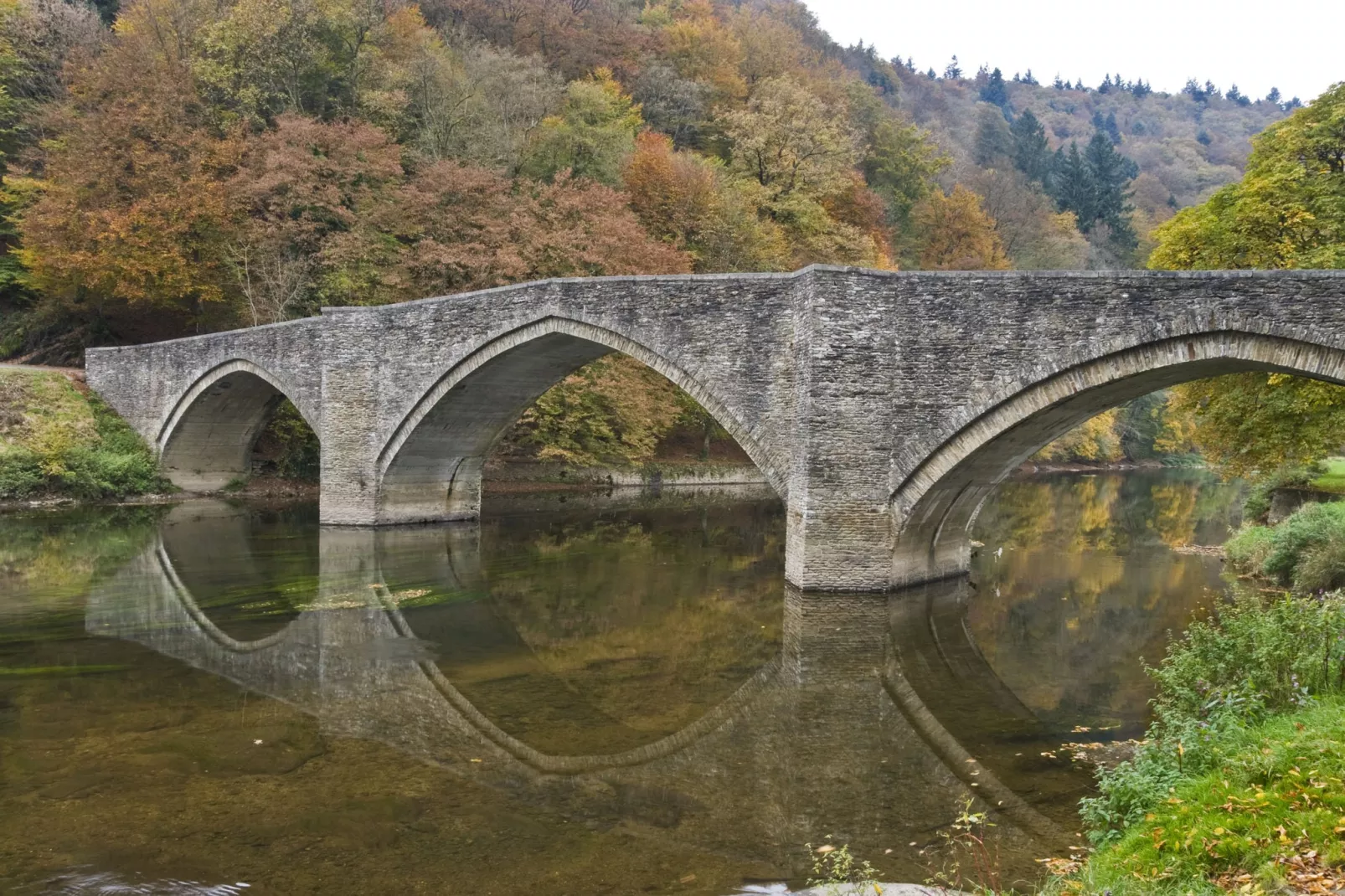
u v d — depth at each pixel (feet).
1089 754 32.37
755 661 45.62
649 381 132.16
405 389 83.35
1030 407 52.65
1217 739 24.88
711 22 203.21
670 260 126.62
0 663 42.04
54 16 137.80
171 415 107.24
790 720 36.27
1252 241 68.23
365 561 71.51
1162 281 48.16
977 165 269.85
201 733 33.12
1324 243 66.44
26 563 67.92
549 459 139.23
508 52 156.35
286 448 123.24
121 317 131.75
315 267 116.37
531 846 24.35
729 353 63.52
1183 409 79.56
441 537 85.51
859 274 56.95
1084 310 50.75
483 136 134.82
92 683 39.09
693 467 155.12
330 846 24.12
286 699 37.58
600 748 32.60
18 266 130.52
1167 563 79.25
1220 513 128.47
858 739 34.01
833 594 58.75
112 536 81.05
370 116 136.67
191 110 126.11
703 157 168.14
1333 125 67.10
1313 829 19.15
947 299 55.11
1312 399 63.16
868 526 58.23
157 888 21.67
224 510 100.53
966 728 35.47
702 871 22.98
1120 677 43.42
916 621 54.39
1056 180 300.61
